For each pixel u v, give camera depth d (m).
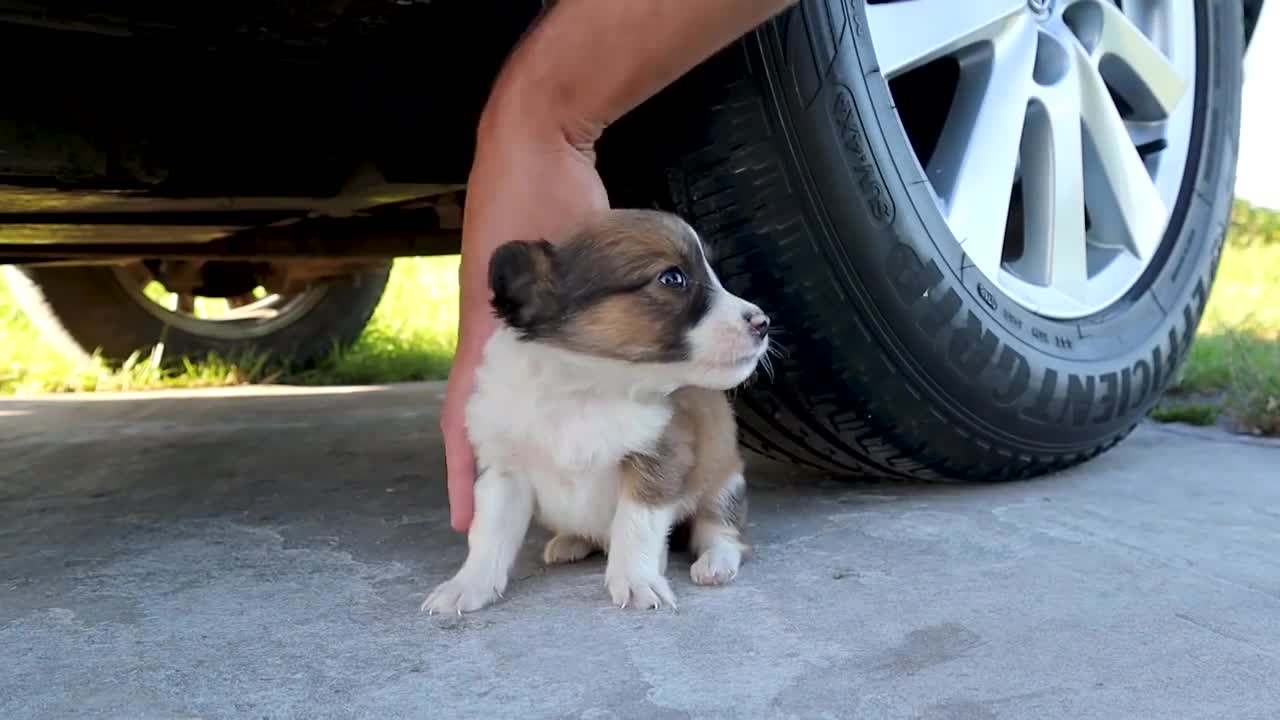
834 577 0.81
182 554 0.87
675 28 0.81
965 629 0.74
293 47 0.90
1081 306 1.04
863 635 0.74
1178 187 1.12
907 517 0.92
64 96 0.88
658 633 0.75
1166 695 0.68
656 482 0.81
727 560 0.82
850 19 0.91
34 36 0.86
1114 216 1.09
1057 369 0.99
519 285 0.80
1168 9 1.12
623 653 0.73
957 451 0.97
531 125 0.85
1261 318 1.91
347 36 0.90
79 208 1.06
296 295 1.87
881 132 0.92
